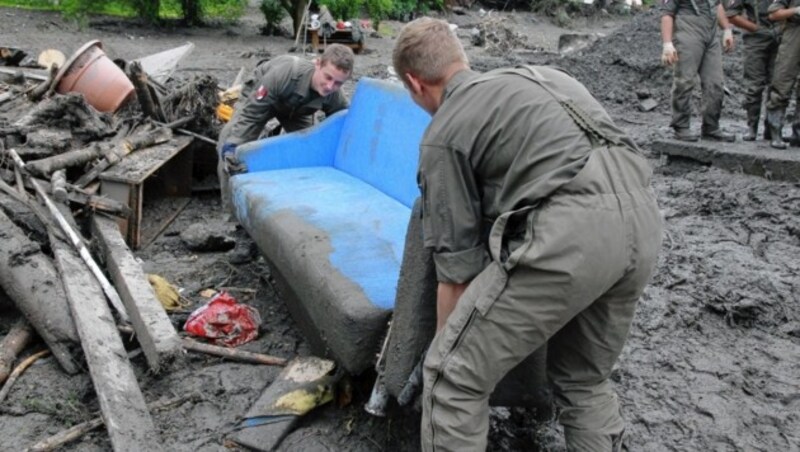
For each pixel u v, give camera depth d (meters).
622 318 2.58
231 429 3.33
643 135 9.27
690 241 5.79
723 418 3.58
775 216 6.27
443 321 2.64
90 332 3.54
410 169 4.14
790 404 3.72
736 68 11.45
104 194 5.30
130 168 5.46
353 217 3.90
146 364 3.75
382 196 4.30
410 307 2.79
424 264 2.73
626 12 28.23
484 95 2.42
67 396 3.47
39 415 3.36
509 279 2.36
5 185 4.73
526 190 2.36
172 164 6.48
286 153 4.88
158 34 17.19
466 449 2.49
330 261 3.37
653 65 12.28
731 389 3.83
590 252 2.26
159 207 6.32
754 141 7.94
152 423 3.13
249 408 3.47
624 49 13.12
